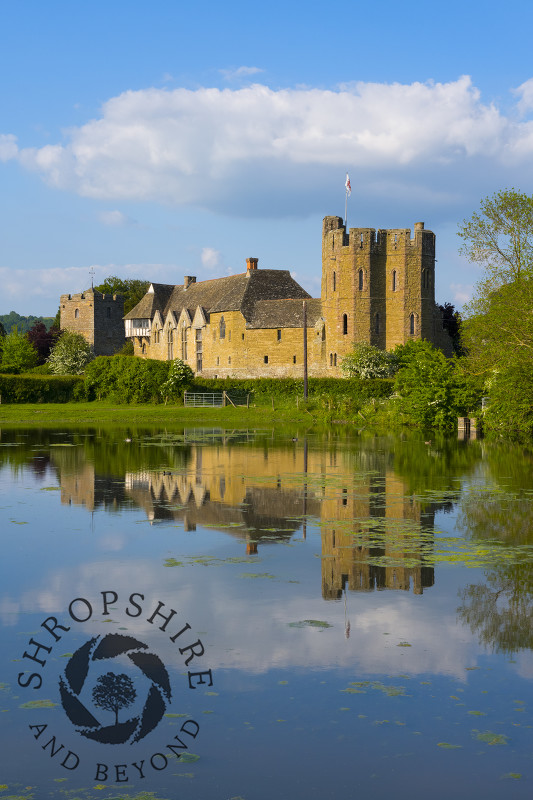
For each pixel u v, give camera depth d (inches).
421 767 339.0
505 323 1871.3
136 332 5241.1
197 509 909.2
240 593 569.6
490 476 1202.6
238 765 342.0
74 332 5378.9
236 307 4303.6
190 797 319.6
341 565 647.8
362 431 2322.8
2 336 5511.8
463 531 783.1
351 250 3786.9
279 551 697.6
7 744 358.9
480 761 342.3
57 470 1275.8
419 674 426.6
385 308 3833.7
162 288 5339.6
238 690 407.5
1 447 1732.3
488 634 485.4
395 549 706.2
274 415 2967.5
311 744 356.5
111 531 784.9
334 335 3880.4
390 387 3324.3
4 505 938.1
